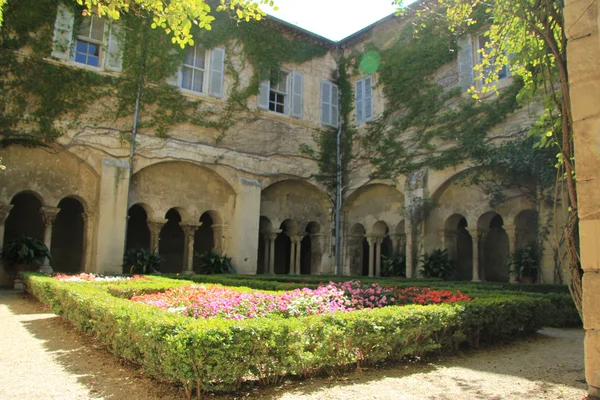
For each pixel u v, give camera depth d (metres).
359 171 18.70
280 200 18.53
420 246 16.02
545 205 12.63
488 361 5.53
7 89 13.35
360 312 5.13
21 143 13.58
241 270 16.48
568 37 4.51
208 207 16.88
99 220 14.16
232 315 5.74
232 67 17.42
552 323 8.38
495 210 14.36
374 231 18.36
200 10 6.79
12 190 13.52
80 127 14.34
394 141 17.38
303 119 18.95
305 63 19.38
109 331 5.40
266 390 4.18
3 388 4.16
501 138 13.97
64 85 14.14
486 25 14.73
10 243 13.27
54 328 7.15
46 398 3.93
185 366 3.82
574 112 4.39
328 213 19.48
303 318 4.70
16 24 13.56
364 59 19.00
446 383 4.50
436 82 16.41
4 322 7.64
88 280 10.13
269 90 18.30
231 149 17.06
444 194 15.99
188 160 16.11
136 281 9.87
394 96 17.58
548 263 12.46
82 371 4.79
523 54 5.80
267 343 4.19
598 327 4.08
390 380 4.57
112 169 14.54
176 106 16.03
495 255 17.88
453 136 15.36
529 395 4.16
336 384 4.38
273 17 18.19
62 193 14.30
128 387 4.27
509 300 6.85
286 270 22.56
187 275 13.88
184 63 16.64
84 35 14.90
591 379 4.09
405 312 5.37
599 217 4.14
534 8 5.24
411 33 17.17
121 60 15.23
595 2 4.36
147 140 15.46
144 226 19.56
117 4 7.25
